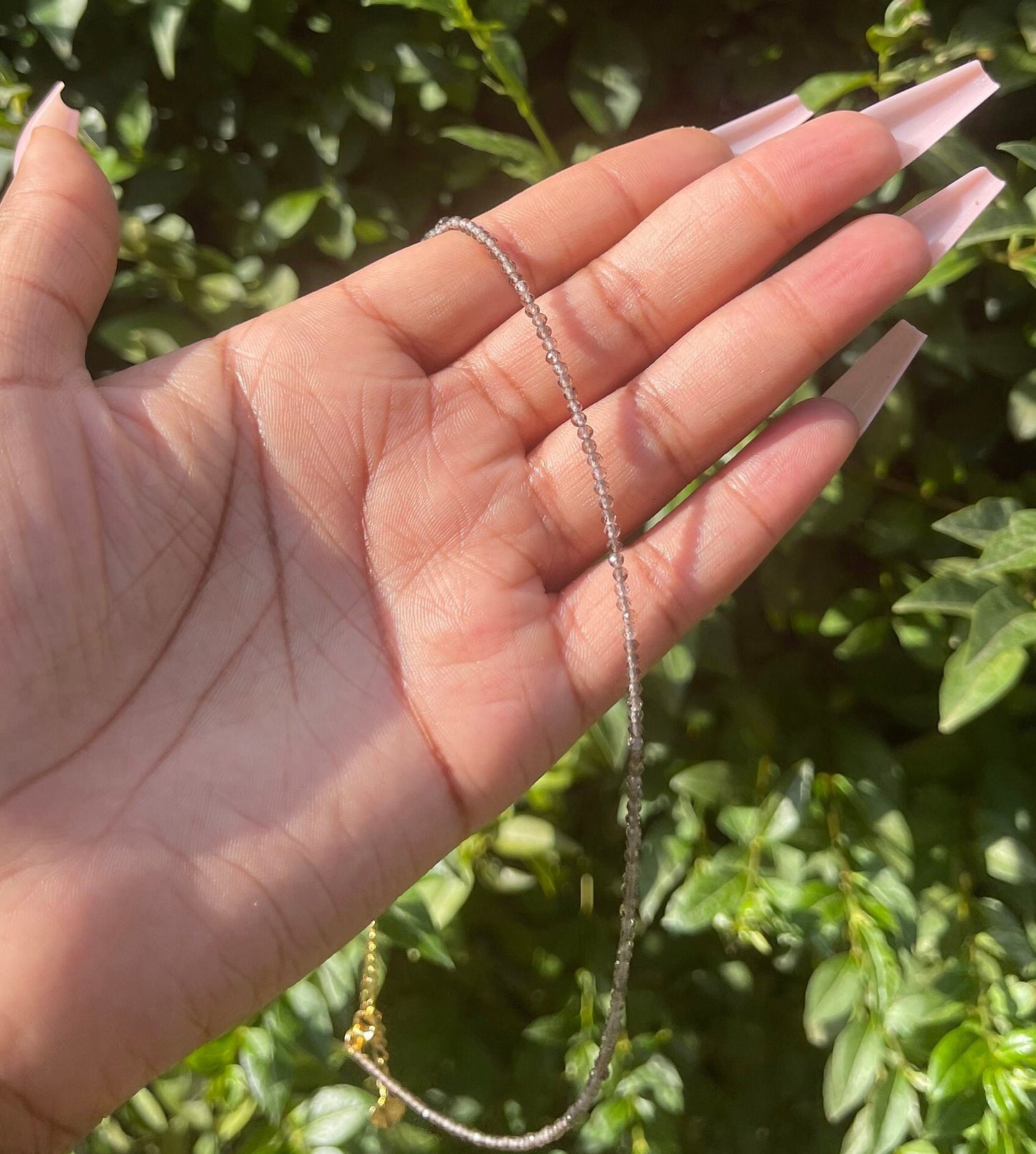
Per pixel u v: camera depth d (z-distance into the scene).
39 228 0.20
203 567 0.21
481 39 0.23
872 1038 0.23
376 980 0.24
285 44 0.24
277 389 0.22
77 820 0.19
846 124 0.23
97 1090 0.19
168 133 0.26
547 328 0.23
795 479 0.22
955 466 0.25
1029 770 0.25
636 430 0.23
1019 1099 0.22
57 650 0.19
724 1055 0.29
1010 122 0.25
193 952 0.20
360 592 0.22
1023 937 0.23
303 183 0.26
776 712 0.26
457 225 0.24
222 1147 0.26
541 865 0.27
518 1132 0.27
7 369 0.19
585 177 0.24
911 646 0.24
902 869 0.24
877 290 0.22
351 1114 0.24
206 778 0.20
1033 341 0.24
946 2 0.24
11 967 0.19
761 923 0.24
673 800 0.26
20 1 0.24
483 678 0.22
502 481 0.23
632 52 0.25
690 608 0.22
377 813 0.21
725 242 0.23
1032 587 0.22
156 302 0.25
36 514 0.19
